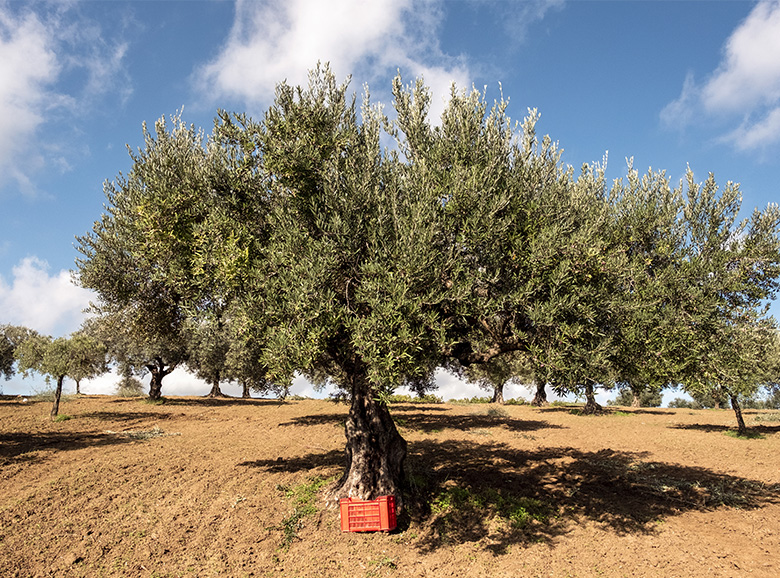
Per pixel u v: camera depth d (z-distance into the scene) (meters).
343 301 10.23
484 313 9.94
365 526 10.75
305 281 8.90
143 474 14.55
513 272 10.45
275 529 10.89
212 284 11.66
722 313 14.62
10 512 11.45
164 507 12.01
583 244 9.74
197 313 12.00
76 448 18.09
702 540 10.60
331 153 11.23
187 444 19.14
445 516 11.69
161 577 8.86
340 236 9.58
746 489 14.41
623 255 10.95
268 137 11.22
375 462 11.96
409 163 11.97
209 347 38.00
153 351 35.72
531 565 9.40
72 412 28.41
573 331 9.45
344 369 12.29
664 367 11.48
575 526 11.44
